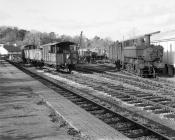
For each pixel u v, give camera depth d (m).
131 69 33.81
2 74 33.31
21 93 18.42
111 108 14.13
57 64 36.88
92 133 9.20
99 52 79.44
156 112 12.91
